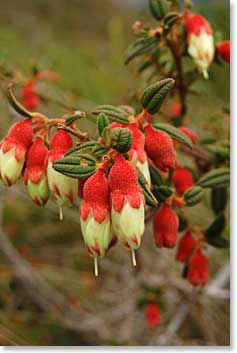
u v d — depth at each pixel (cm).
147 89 24
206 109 43
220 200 30
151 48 28
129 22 82
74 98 44
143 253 41
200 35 27
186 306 37
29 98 34
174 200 26
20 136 23
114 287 44
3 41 56
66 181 22
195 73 31
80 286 44
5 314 39
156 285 37
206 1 46
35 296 41
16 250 45
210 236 28
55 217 47
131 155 22
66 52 59
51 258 47
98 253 21
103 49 76
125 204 21
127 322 40
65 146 22
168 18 27
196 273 28
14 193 42
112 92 54
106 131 22
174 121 30
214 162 30
